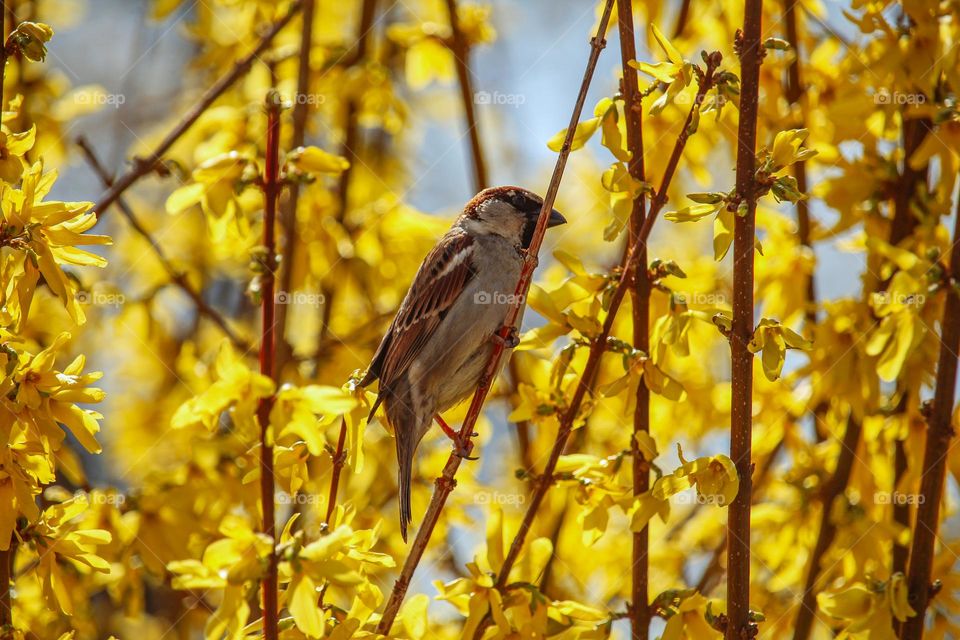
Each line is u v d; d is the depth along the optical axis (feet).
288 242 33.73
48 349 21.20
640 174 24.11
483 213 33.40
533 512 23.98
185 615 36.88
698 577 37.27
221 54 40.57
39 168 21.38
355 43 40.45
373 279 39.40
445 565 37.11
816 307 31.12
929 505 24.44
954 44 26.76
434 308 32.50
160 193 49.19
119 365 43.55
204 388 38.09
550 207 23.72
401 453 31.63
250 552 18.03
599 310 24.35
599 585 35.76
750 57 21.26
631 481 25.55
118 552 29.32
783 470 35.99
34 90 37.86
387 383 32.42
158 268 43.37
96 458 44.52
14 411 20.36
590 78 22.63
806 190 32.40
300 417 17.85
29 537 21.58
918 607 24.09
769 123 32.63
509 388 38.96
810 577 29.58
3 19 22.48
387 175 46.09
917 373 28.02
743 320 20.83
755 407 32.55
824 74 32.65
